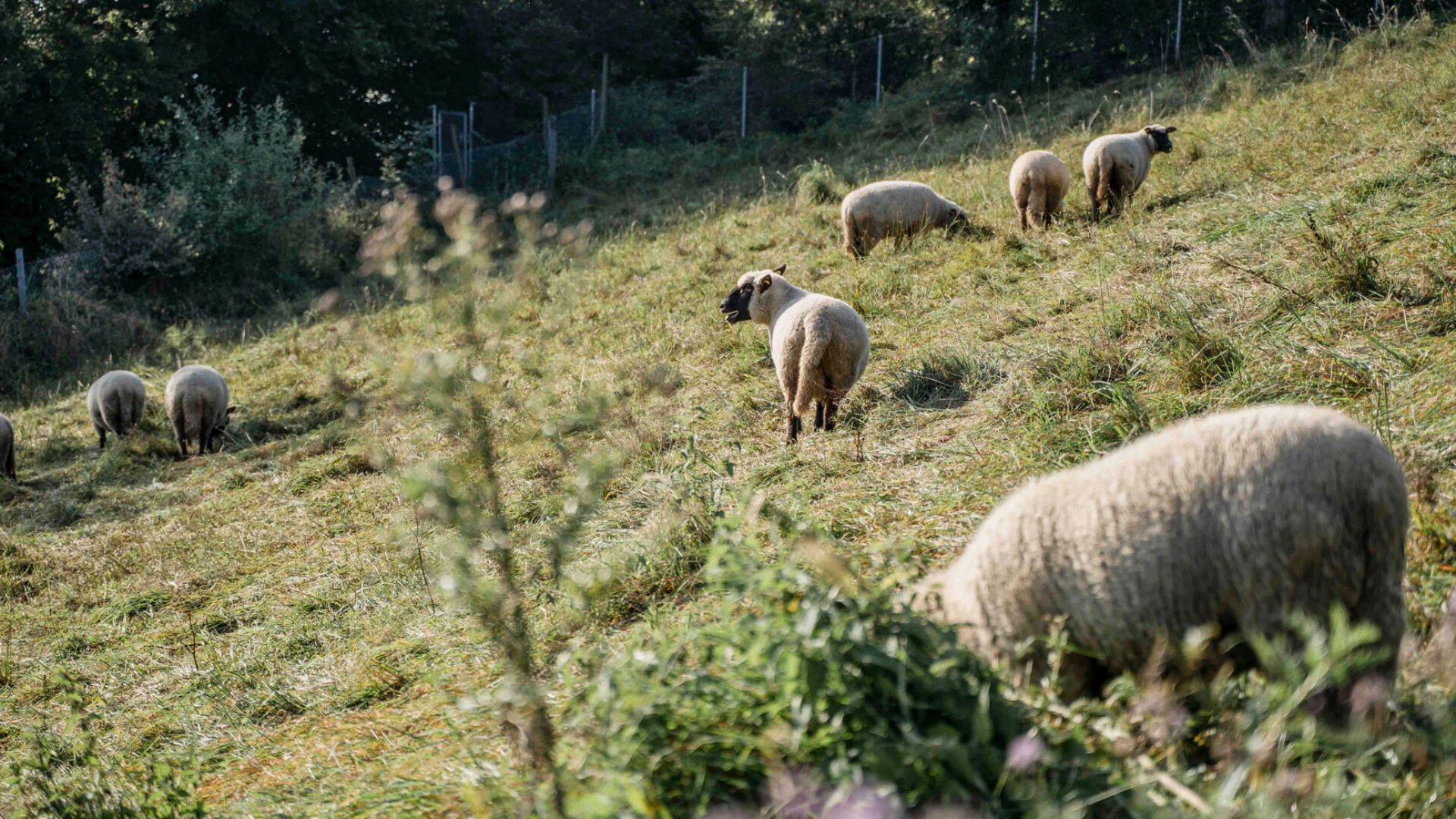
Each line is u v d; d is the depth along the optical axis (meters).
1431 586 3.54
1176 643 2.78
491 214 3.17
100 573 8.33
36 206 24.25
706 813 2.48
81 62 24.22
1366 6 20.05
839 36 31.03
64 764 4.57
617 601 5.25
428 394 3.10
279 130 23.11
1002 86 23.30
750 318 8.59
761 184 20.73
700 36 36.41
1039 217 11.59
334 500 8.84
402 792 3.56
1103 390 6.30
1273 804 2.22
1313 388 5.57
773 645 2.62
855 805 2.26
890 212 12.05
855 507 5.64
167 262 20.30
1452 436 4.57
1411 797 2.45
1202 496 2.72
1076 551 2.88
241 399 13.37
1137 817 2.30
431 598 6.29
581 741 3.16
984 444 6.25
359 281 19.31
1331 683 2.41
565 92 32.81
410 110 33.66
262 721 5.32
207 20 28.45
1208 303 7.18
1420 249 7.10
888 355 8.81
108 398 12.29
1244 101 14.79
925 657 2.66
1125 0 22.41
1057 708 2.66
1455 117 10.16
